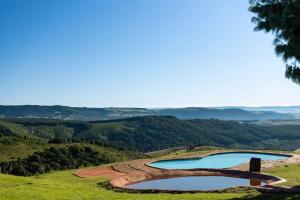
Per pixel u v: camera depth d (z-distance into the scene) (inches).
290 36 944.3
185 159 2605.8
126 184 1627.7
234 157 2778.1
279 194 1160.2
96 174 1920.5
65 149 3993.6
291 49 947.3
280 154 2731.3
